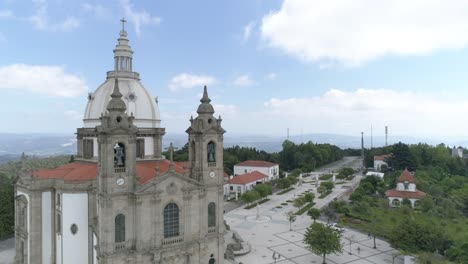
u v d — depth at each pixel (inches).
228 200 5900.6
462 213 4699.8
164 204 2428.6
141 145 3100.4
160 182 2409.0
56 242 2721.5
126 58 3213.6
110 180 2260.1
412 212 4761.3
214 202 2721.5
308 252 3412.9
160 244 2397.9
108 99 3016.7
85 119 3097.9
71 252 2588.6
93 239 2549.2
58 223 2687.0
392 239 3380.9
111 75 3176.7
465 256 2898.6
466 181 6323.8
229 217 4813.0
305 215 4950.8
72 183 2571.4
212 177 2706.7
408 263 2992.1
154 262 2370.8
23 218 2800.2
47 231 2709.2
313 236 3122.5
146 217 2358.5
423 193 5329.7
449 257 3041.3
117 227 2304.4
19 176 2861.7
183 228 2517.2
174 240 2472.9
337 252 3380.9
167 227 2469.2
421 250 3063.5
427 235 3125.0
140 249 2325.3
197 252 2603.3
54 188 2711.6
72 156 5334.6
